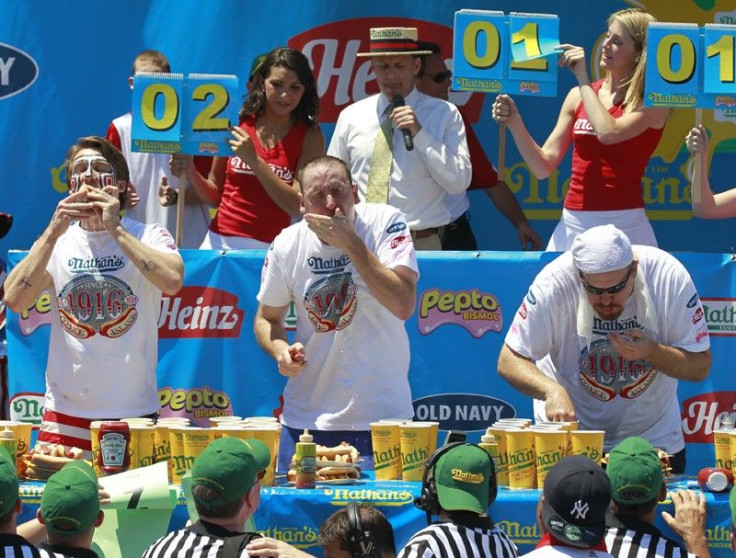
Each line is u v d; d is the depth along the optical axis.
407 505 9.46
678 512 9.46
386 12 17.31
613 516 8.66
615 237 10.33
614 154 13.32
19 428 10.22
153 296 11.25
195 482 8.06
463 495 8.13
